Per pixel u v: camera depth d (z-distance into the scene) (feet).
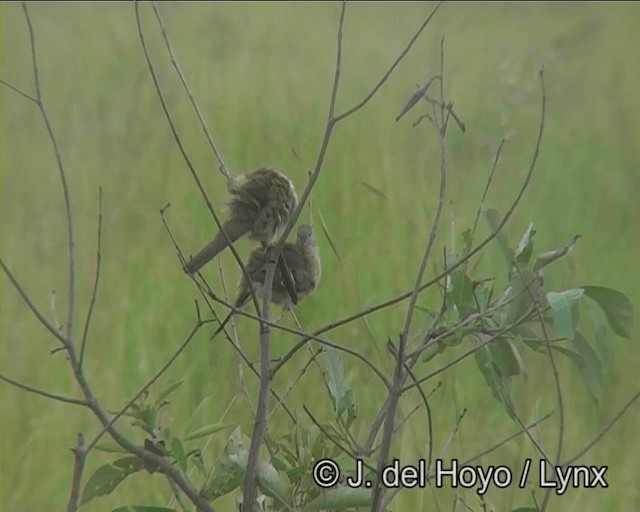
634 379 53.67
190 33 136.87
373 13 153.07
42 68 119.03
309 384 52.03
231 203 38.91
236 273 64.28
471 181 77.56
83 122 98.84
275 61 120.67
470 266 61.93
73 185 84.07
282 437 34.47
